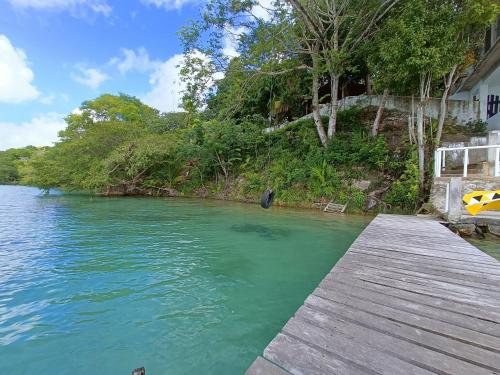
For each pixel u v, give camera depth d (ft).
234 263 16.40
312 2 39.37
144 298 11.79
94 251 18.84
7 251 18.78
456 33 27.14
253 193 52.47
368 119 50.11
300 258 17.43
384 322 6.46
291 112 65.87
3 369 7.45
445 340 5.73
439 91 41.68
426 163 32.91
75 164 62.75
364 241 15.34
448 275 9.87
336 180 40.63
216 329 9.48
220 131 59.00
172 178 68.90
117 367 7.60
